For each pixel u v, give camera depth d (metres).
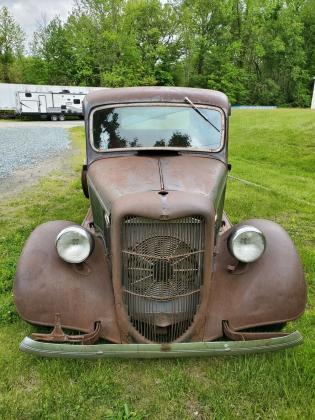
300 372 2.96
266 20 50.19
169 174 3.28
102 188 3.28
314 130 16.23
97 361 3.08
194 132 3.99
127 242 2.79
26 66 55.66
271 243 3.17
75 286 2.95
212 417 2.63
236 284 3.01
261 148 14.83
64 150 15.23
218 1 48.34
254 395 2.77
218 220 3.37
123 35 49.12
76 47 50.75
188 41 49.97
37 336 2.84
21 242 5.43
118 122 4.00
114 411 2.67
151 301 2.90
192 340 2.93
